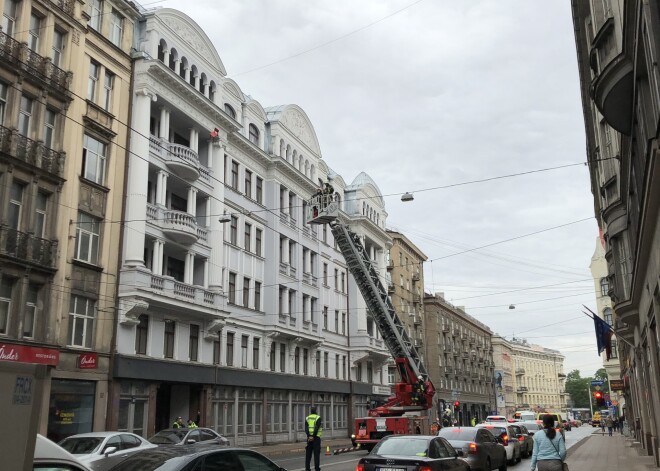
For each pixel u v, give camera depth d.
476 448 16.36
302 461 23.95
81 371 24.09
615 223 22.61
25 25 23.17
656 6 9.30
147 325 28.39
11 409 4.36
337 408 47.97
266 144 42.03
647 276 16.86
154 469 7.12
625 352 46.91
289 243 43.69
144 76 29.17
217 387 33.12
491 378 102.75
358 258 29.56
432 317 75.12
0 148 21.52
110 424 25.14
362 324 52.31
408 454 12.12
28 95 23.22
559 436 10.51
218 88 35.47
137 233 27.58
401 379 29.78
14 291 21.66
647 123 11.60
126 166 28.16
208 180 33.38
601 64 14.95
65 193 24.30
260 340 38.72
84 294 24.98
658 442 19.58
